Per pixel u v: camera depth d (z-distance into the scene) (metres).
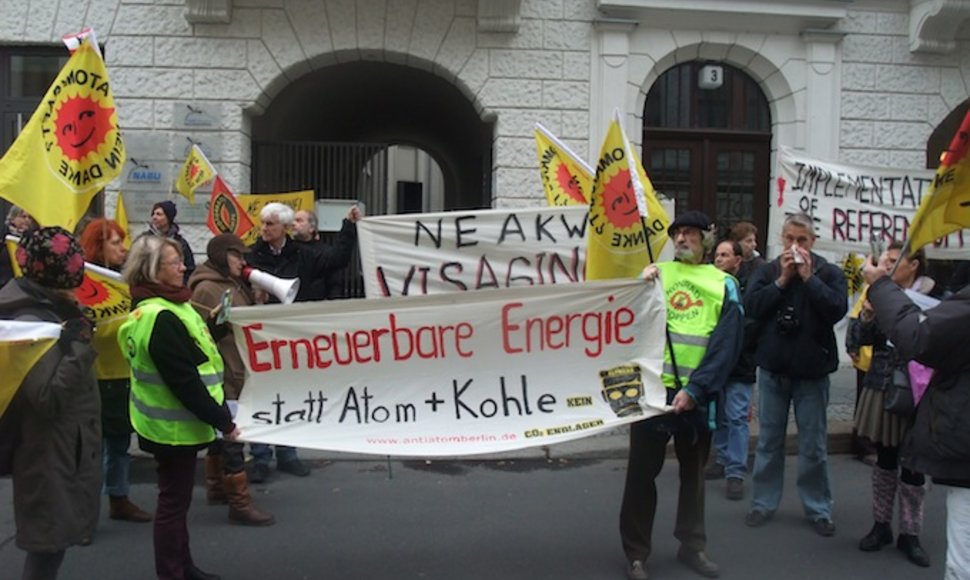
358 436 4.11
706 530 5.00
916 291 4.70
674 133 9.93
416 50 9.22
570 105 9.37
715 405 4.11
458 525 5.04
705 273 4.23
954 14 9.34
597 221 4.35
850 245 6.68
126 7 8.97
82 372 3.35
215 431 3.97
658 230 5.09
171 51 9.01
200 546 4.64
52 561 3.42
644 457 4.18
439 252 5.39
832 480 6.12
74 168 4.34
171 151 9.03
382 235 5.38
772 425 5.01
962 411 3.23
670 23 9.47
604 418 4.12
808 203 6.68
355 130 15.66
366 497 5.58
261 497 5.56
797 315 4.80
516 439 4.13
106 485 5.00
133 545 4.65
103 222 4.98
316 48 9.14
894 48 9.76
